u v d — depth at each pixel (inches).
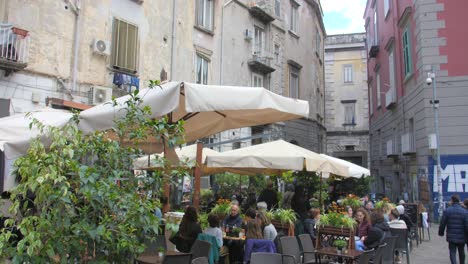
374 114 1327.5
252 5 951.6
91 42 563.5
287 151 414.3
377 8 1211.9
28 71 485.7
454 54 718.5
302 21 1243.8
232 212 387.9
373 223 363.9
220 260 320.8
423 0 745.6
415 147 802.2
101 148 163.6
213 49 814.5
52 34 514.9
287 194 531.8
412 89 815.1
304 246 317.1
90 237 149.3
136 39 631.8
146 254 239.6
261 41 996.6
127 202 154.5
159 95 189.0
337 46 1796.3
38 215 150.4
